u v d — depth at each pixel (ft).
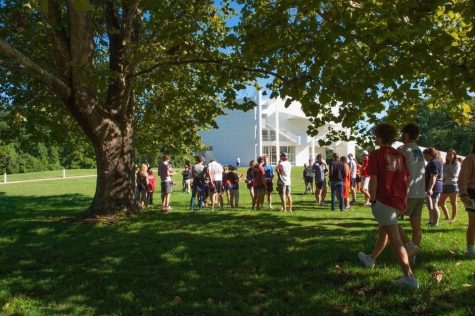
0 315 16.69
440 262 20.83
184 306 16.83
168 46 39.27
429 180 32.68
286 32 25.59
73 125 55.36
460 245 24.62
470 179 21.50
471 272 19.22
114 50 39.81
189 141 49.90
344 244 25.43
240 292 18.24
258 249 25.13
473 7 20.03
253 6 29.40
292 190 80.23
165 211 43.09
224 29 39.32
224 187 55.62
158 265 22.58
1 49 29.55
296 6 25.34
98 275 21.18
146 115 51.29
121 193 39.63
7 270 22.81
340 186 45.01
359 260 21.70
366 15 22.71
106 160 38.88
